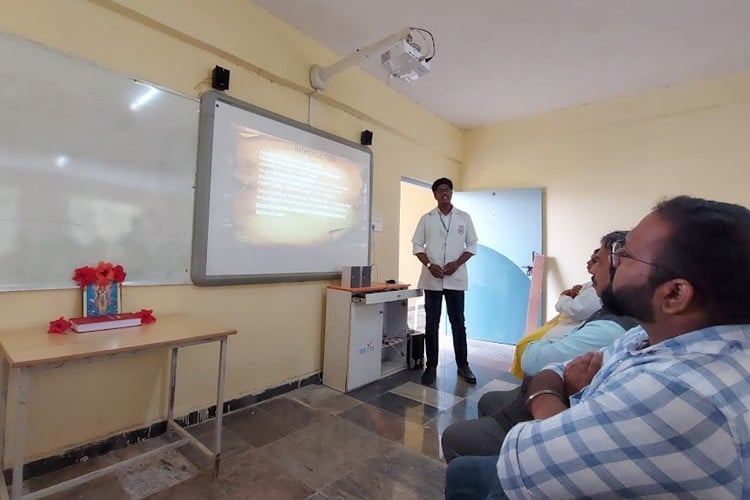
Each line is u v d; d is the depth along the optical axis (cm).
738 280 54
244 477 170
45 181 165
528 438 67
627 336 87
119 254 187
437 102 386
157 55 200
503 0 230
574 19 247
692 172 331
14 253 158
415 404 255
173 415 208
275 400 256
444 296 328
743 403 50
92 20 178
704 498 51
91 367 182
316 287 291
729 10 234
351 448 197
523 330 412
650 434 53
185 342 155
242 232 237
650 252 63
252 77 245
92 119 178
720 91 319
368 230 330
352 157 313
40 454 167
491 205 434
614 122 369
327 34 271
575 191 391
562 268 397
